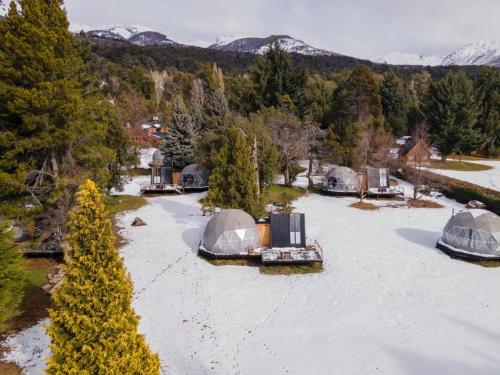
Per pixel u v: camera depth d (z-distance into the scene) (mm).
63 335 10141
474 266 26312
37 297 20703
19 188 21438
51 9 21828
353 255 27891
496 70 84375
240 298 21781
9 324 18219
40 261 25203
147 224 34281
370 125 58188
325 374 15562
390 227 34375
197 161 46312
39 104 20219
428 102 77062
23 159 22578
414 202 42625
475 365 16078
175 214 37406
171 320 19438
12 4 20859
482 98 72750
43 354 16203
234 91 96688
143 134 81500
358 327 18984
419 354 16828
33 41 20562
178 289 22656
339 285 23422
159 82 124562
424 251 28875
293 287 23219
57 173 23562
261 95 64812
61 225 22875
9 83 20625
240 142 29344
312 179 52312
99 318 10031
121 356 10258
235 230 26516
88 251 10109
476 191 42688
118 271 10391
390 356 16703
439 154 73188
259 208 29781
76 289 9938
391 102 83000
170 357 16516
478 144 67250
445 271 25469
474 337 18125
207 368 15867
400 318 19797
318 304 21219
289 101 60812
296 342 17750
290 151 46281
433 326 19031
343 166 49531
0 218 21812
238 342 17734
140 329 18562
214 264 26203
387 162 53625
